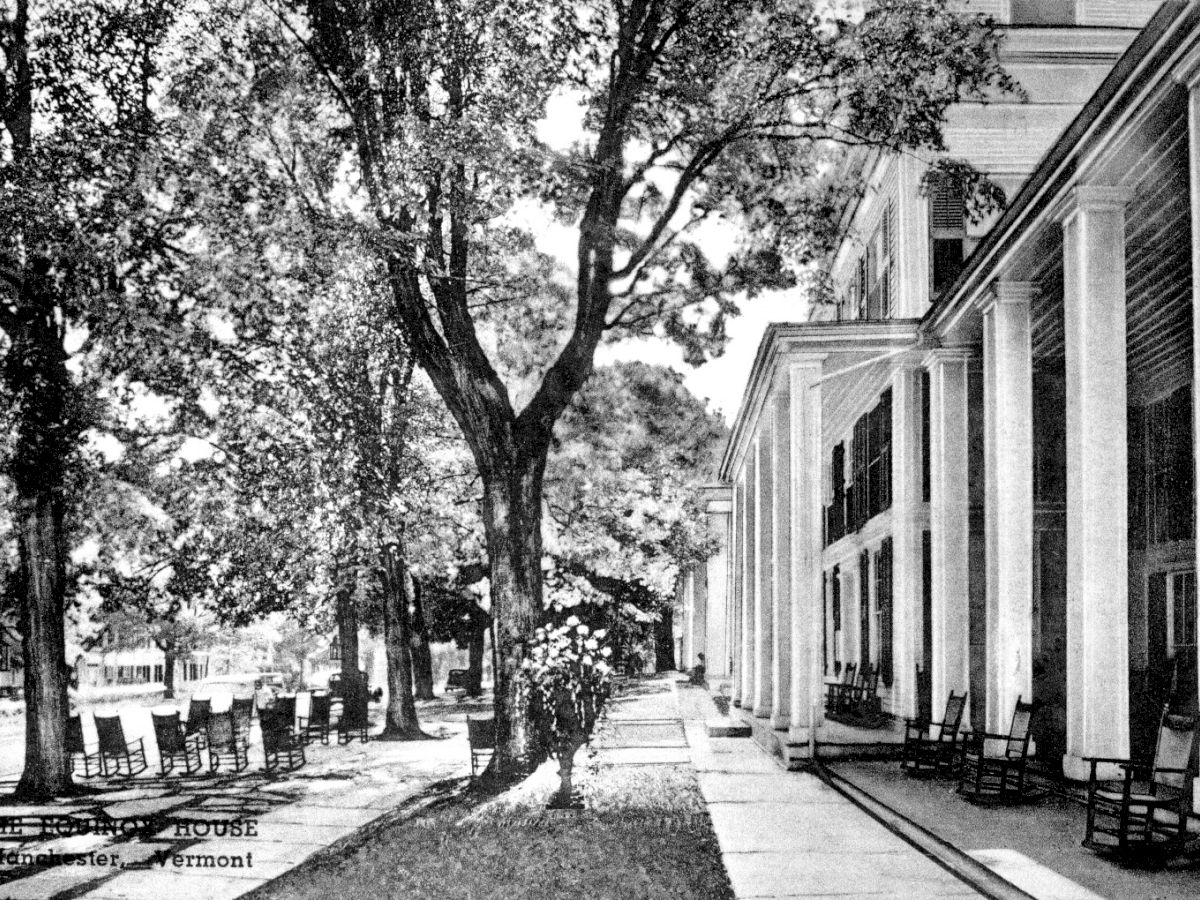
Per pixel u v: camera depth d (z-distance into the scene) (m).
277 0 13.81
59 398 13.77
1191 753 8.30
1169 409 16.14
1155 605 16.33
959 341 15.71
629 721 21.70
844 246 23.78
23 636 14.20
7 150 13.01
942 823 9.95
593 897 7.50
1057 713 13.20
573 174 13.67
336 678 35.19
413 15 12.56
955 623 15.39
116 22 13.38
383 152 13.08
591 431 29.73
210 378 14.52
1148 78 8.44
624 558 31.12
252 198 13.23
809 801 11.88
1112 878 7.61
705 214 16.23
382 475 16.48
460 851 9.27
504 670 13.72
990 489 13.54
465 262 14.17
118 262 13.22
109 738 15.59
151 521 17.16
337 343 14.41
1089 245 10.20
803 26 13.42
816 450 15.62
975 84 13.86
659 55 14.21
